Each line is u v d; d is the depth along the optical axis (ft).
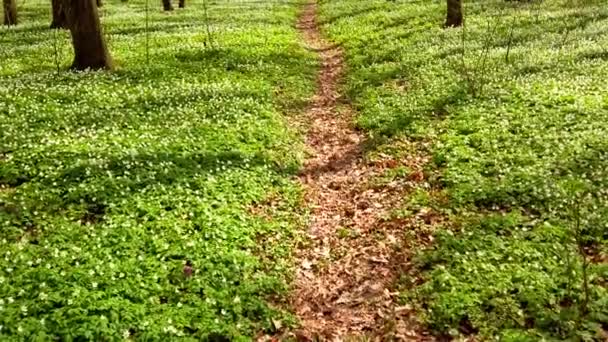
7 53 99.45
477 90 68.69
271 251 38.34
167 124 58.18
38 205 40.70
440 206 43.73
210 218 39.50
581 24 106.22
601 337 28.22
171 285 32.40
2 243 35.68
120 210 40.09
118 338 27.76
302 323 31.86
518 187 44.19
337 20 153.48
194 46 104.73
